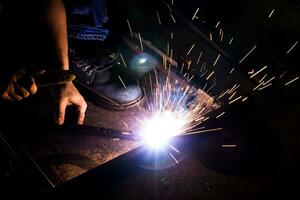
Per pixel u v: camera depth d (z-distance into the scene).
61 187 1.67
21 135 2.46
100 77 2.77
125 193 1.67
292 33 3.66
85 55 2.90
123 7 3.81
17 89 2.08
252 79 2.99
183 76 2.94
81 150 2.39
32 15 2.46
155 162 1.82
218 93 2.79
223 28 3.75
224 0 4.09
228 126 2.08
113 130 2.45
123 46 3.21
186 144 1.96
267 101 2.45
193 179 1.77
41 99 2.74
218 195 1.70
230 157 1.89
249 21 3.85
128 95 2.75
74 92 2.36
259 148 1.97
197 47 3.43
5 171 2.09
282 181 1.79
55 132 2.49
